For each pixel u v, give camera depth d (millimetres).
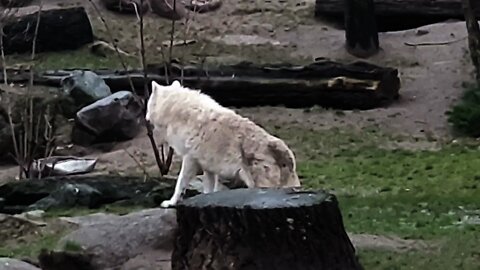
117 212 12109
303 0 29109
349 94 21406
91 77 20766
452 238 10883
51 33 24281
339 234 7238
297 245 7039
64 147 19156
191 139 10398
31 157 16172
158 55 24234
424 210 13141
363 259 9742
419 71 23625
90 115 19266
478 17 25875
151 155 18438
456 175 16125
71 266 9148
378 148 18906
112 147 19266
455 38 25312
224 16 27703
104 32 25609
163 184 13289
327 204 7152
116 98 19516
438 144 19219
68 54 24125
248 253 7016
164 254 9305
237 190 7637
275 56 24656
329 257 7129
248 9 28125
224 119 10352
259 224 7000
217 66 21969
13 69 21703
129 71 21656
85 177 13922
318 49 25375
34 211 12180
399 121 20625
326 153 18484
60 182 13383
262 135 10273
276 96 21438
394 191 14883
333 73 21656
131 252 9273
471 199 13945
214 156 10297
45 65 23109
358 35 24828
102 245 9273
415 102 21781
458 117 19891
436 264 9547
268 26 27047
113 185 13195
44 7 26859
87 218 11094
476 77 21906
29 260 9359
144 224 9547
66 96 20281
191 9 27297
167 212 9844
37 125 17172
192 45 25156
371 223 11938
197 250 7203
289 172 10219
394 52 24906
